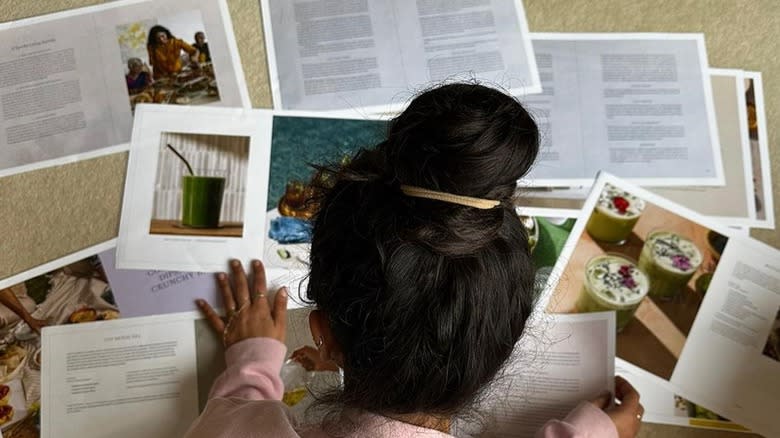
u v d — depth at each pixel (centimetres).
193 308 87
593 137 94
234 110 91
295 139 91
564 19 97
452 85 43
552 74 95
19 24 92
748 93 96
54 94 91
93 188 89
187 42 92
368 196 44
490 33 95
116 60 92
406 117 43
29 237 88
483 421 85
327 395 53
